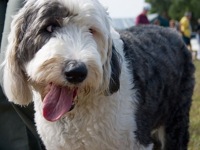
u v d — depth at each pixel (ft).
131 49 5.84
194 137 7.75
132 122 5.55
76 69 4.89
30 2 5.36
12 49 5.42
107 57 5.35
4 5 6.42
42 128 5.63
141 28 6.50
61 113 5.11
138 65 5.78
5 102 6.39
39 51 5.14
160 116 6.28
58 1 5.19
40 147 6.58
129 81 5.61
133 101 5.59
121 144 5.53
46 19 5.20
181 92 6.66
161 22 26.94
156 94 5.98
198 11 77.25
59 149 5.64
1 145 6.55
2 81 6.04
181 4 78.28
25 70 5.42
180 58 6.60
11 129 6.50
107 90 5.37
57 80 4.99
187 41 26.76
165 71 6.15
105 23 5.39
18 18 5.38
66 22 5.18
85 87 5.13
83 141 5.51
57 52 4.98
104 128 5.44
